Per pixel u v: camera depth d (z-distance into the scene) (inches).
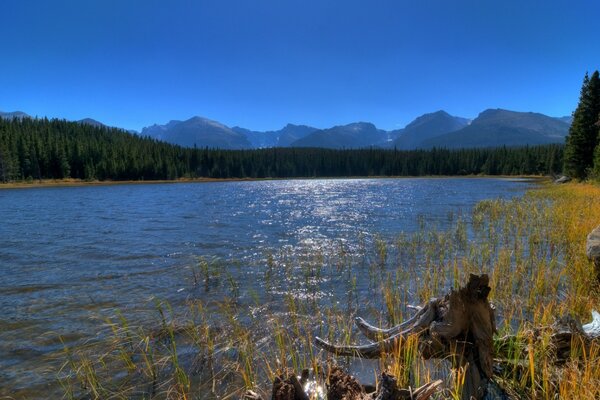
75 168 4128.9
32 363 221.9
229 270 447.5
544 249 476.4
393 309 274.5
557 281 308.3
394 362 172.2
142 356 225.5
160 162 4589.1
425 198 1600.6
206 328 247.0
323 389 158.9
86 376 202.2
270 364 208.4
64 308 319.6
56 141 4126.5
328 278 404.5
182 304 327.3
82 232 763.4
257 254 542.0
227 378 198.2
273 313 295.1
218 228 813.9
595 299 261.4
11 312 309.7
